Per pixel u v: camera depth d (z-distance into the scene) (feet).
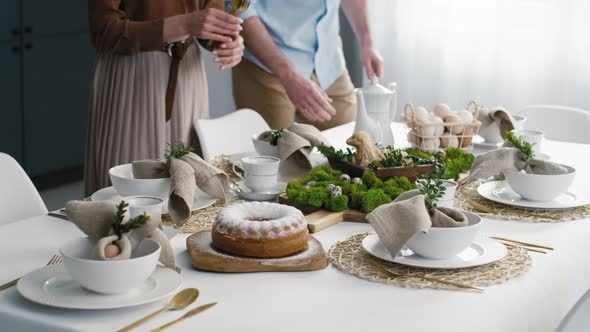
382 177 5.49
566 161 6.86
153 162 4.90
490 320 3.54
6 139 12.84
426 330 3.40
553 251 4.49
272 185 5.49
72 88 13.89
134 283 3.54
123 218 3.67
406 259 4.12
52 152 13.73
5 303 3.59
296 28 9.66
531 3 13.01
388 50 14.28
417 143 7.01
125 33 7.34
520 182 5.29
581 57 12.82
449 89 13.96
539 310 3.88
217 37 7.30
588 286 4.63
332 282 3.94
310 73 9.86
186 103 8.02
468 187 5.86
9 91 12.75
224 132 7.96
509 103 13.51
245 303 3.65
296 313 3.54
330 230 4.86
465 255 4.22
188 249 4.30
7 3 12.45
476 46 13.56
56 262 4.20
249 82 9.78
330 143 7.18
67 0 13.48
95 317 3.44
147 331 3.33
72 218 3.66
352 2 9.61
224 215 4.26
